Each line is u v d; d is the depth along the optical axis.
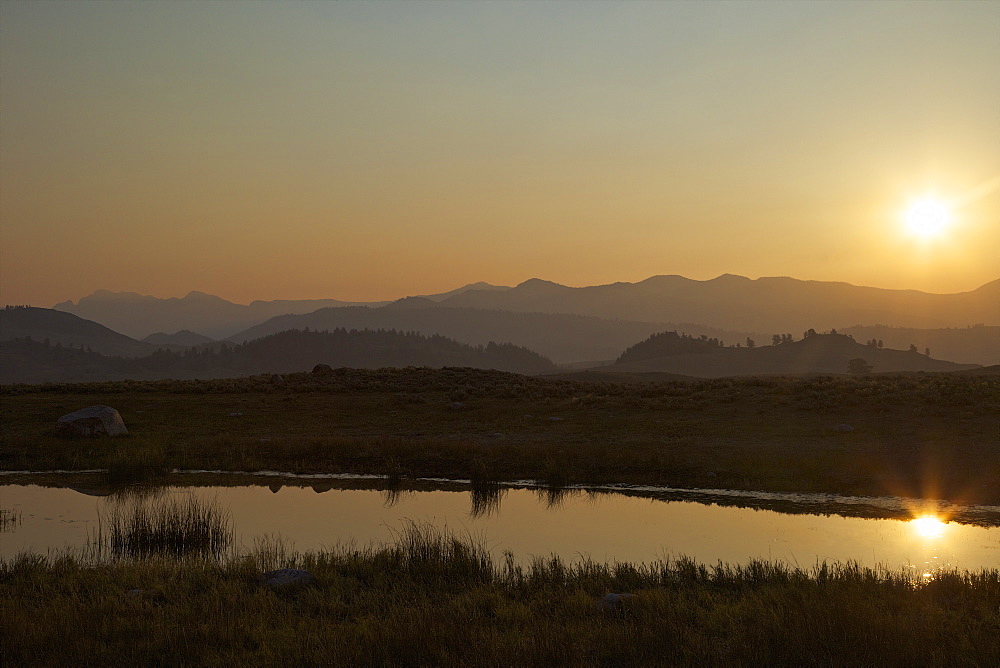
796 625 9.86
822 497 24.16
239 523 21.25
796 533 19.73
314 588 13.01
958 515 21.72
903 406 37.12
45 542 18.88
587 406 42.47
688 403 41.47
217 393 51.31
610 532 19.95
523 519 21.72
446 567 14.73
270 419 41.09
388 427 38.91
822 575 13.43
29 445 33.41
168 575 14.06
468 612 11.37
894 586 12.66
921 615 10.81
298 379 57.47
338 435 36.84
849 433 32.25
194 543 18.58
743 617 10.97
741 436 32.91
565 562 16.42
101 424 35.53
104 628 10.34
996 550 17.72
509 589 13.33
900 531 19.92
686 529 20.28
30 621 10.45
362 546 18.14
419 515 22.36
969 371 81.31
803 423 34.91
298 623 11.00
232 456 31.33
